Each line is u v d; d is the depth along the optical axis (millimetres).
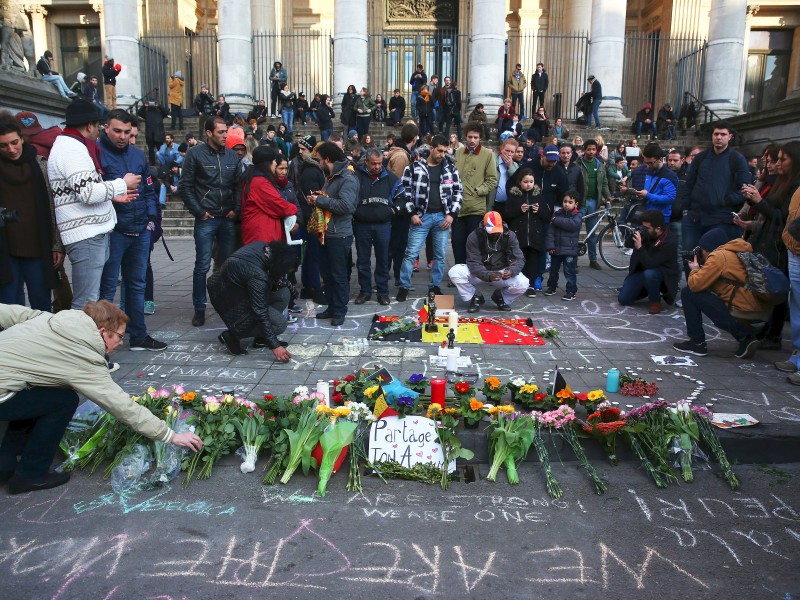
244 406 3959
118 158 5246
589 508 3449
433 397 4168
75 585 2777
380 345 5844
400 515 3363
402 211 7324
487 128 16891
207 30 24297
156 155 15922
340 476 3760
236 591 2748
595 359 5531
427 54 23422
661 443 3816
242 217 6121
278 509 3402
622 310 7293
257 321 5297
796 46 22625
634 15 24141
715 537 3184
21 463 3508
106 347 3496
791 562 2988
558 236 7703
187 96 22047
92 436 3816
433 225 7438
